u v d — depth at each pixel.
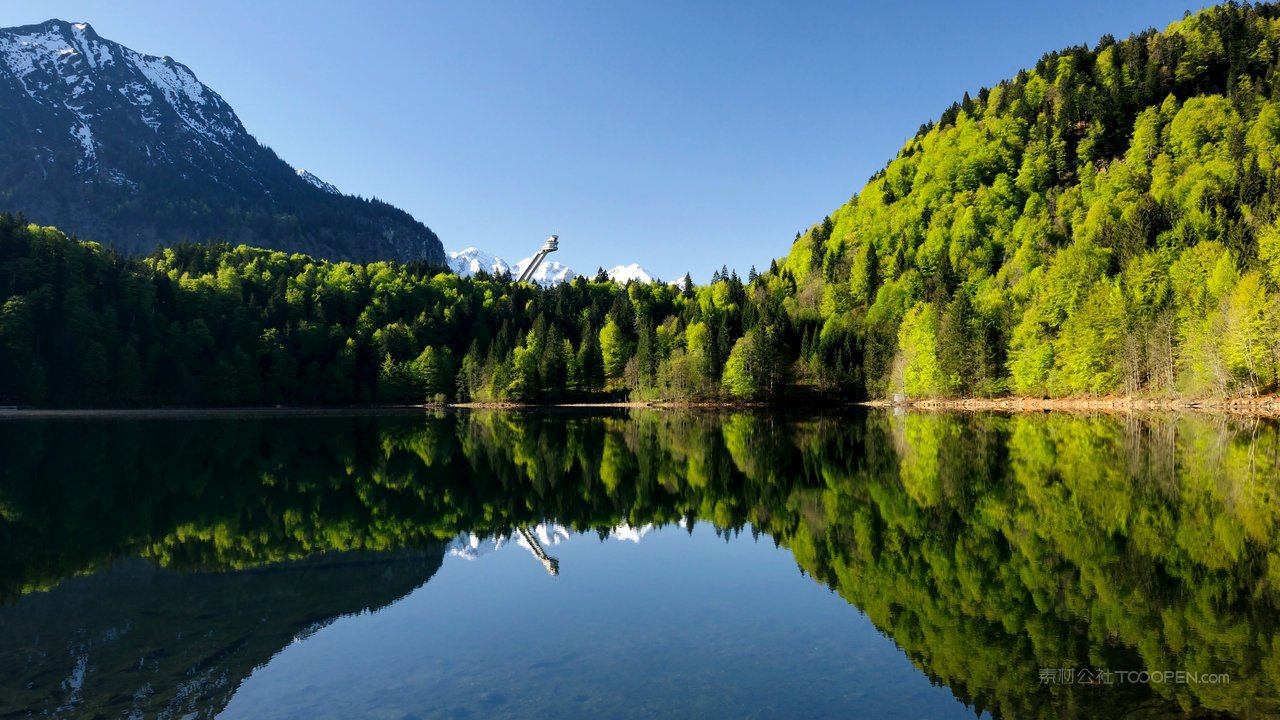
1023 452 37.94
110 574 17.70
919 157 161.25
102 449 49.22
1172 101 125.75
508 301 177.25
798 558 18.66
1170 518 21.05
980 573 16.30
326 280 161.88
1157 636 12.06
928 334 96.25
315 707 9.82
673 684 10.52
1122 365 76.00
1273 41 132.88
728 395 114.19
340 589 16.31
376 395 137.25
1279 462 31.19
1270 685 9.98
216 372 119.00
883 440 49.34
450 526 23.88
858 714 9.36
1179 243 86.00
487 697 10.12
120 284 115.88
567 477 35.97
